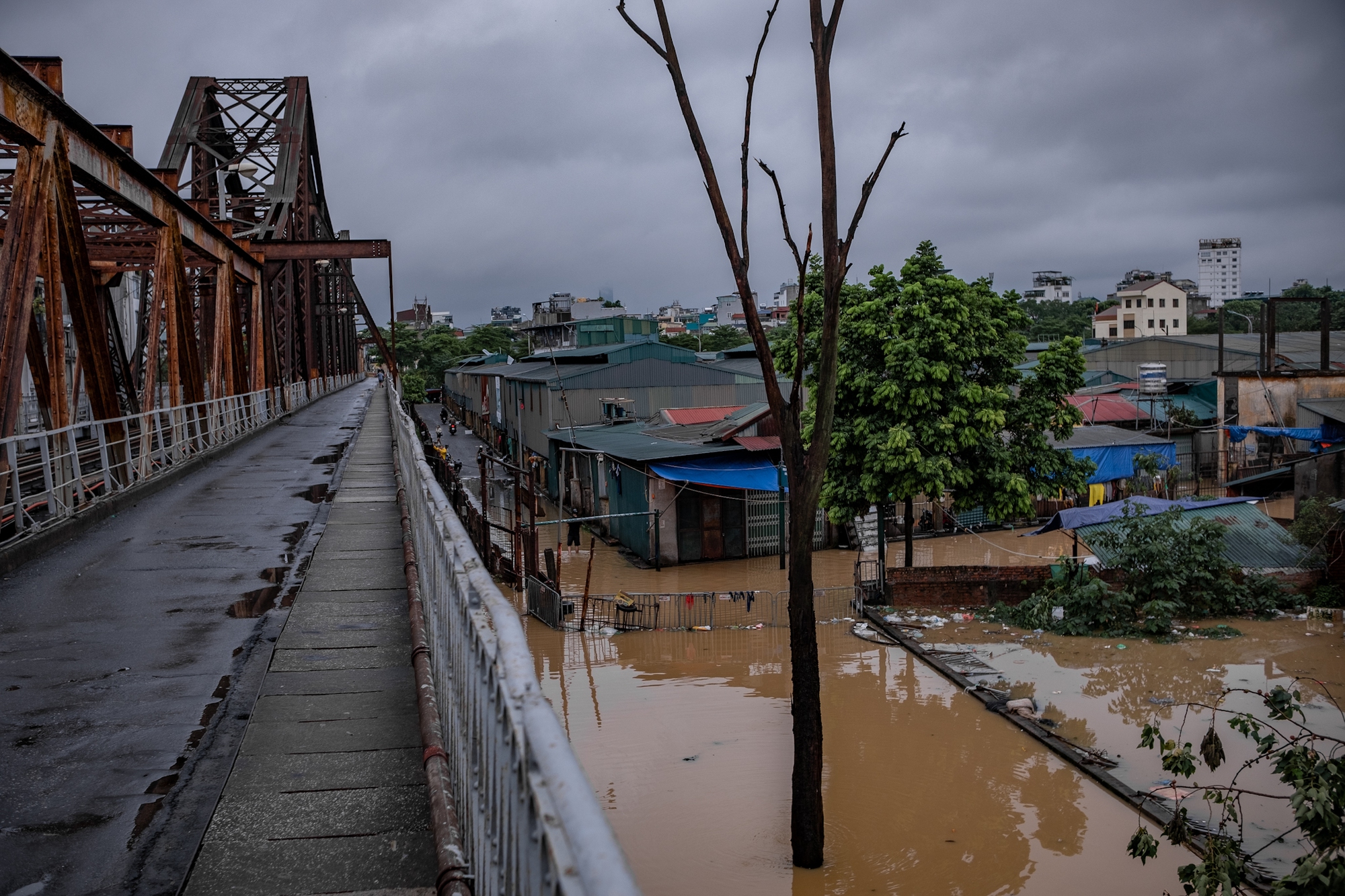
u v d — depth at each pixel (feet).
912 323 68.54
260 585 25.18
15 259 33.19
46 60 36.19
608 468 107.45
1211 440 138.31
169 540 32.19
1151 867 31.65
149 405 75.77
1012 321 75.82
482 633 9.52
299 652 18.81
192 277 101.55
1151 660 55.57
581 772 5.35
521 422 135.64
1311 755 24.86
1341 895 20.22
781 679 54.49
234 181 144.87
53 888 10.39
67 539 32.09
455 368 290.76
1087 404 142.82
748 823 35.53
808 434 73.15
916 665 56.34
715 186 27.99
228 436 68.69
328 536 32.45
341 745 14.11
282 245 100.01
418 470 23.38
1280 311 320.09
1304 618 64.49
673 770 40.98
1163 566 64.49
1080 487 76.69
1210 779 38.40
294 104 145.89
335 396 172.45
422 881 10.45
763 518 94.99
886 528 102.68
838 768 41.04
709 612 71.31
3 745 14.35
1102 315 313.73
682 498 92.27
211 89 144.05
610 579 85.76
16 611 22.52
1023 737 44.06
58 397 36.60
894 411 68.64
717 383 139.23
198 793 12.73
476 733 10.26
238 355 82.99
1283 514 106.63
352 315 252.83
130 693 16.67
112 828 11.76
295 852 11.03
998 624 64.90
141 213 50.70
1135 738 43.16
